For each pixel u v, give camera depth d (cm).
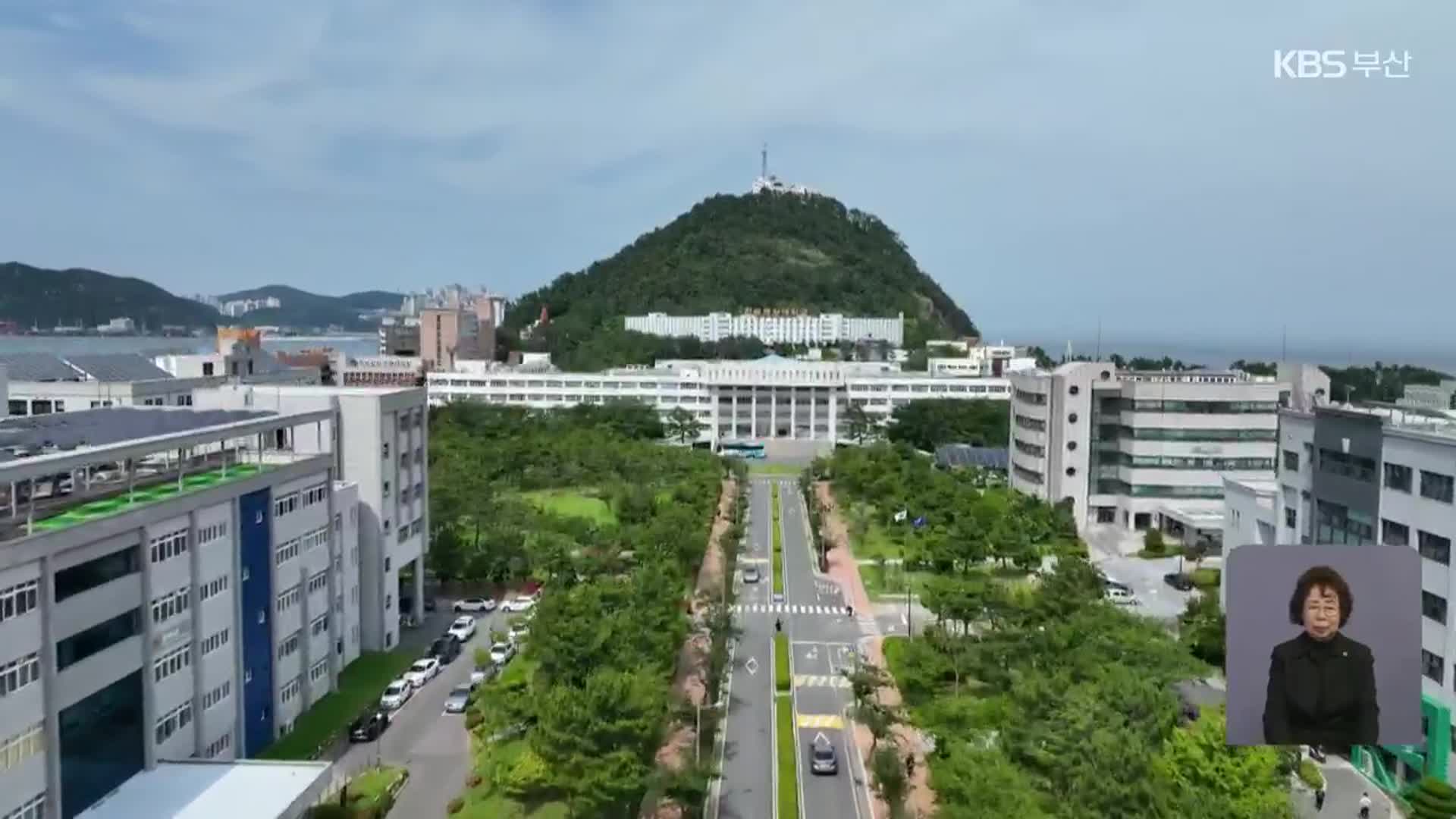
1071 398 15312
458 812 6462
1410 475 7100
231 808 5553
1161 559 13512
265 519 7450
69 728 5391
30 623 5084
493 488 15550
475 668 9162
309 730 7712
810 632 10494
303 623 8006
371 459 9388
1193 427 14938
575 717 5966
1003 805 5184
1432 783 6031
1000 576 12331
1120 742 5128
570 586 9312
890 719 7238
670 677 8169
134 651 5909
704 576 12669
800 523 16150
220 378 13438
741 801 6756
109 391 11306
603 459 17975
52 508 5891
